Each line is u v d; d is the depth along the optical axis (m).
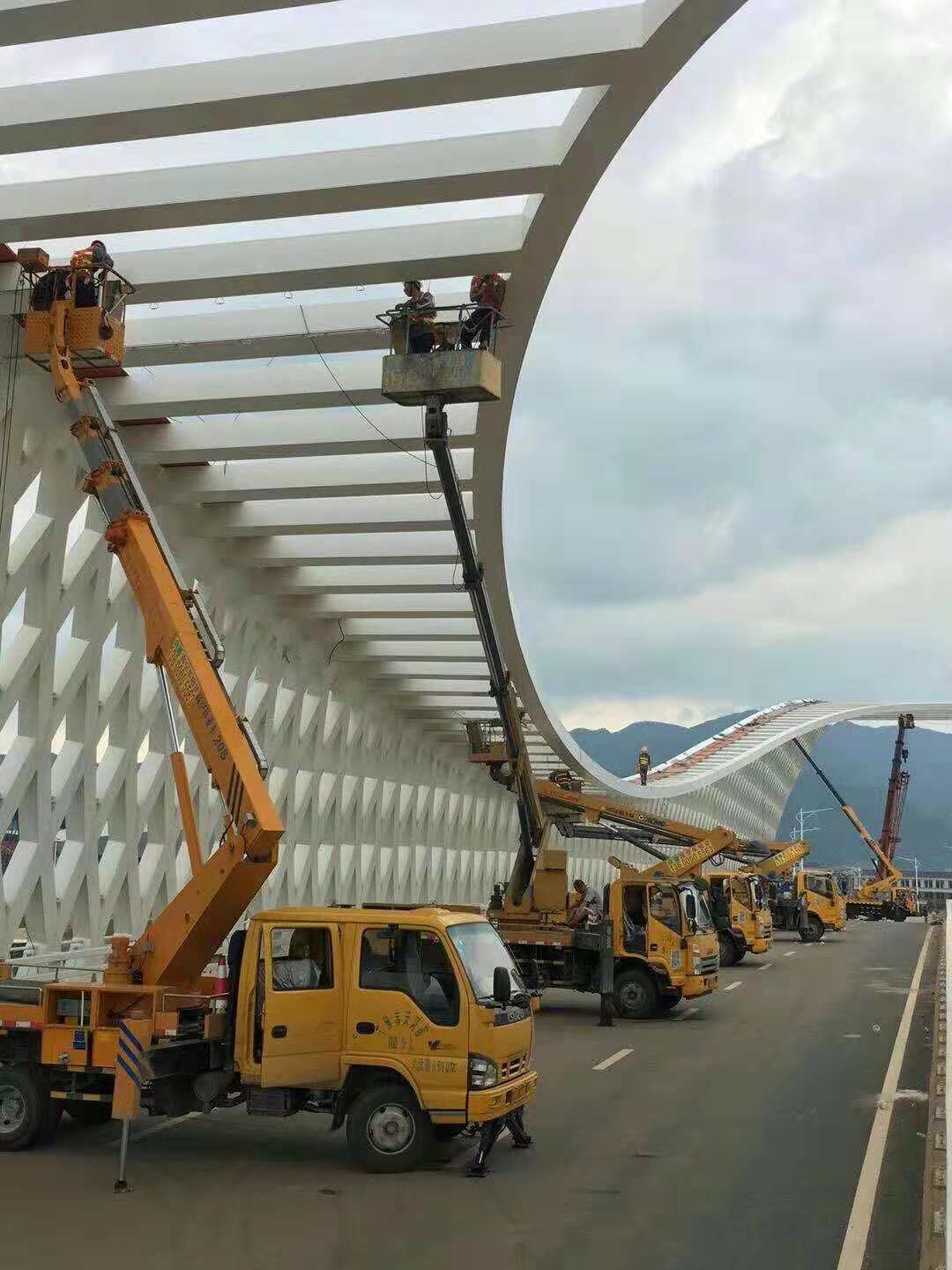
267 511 26.61
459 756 50.50
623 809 33.28
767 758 110.69
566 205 15.91
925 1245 9.10
